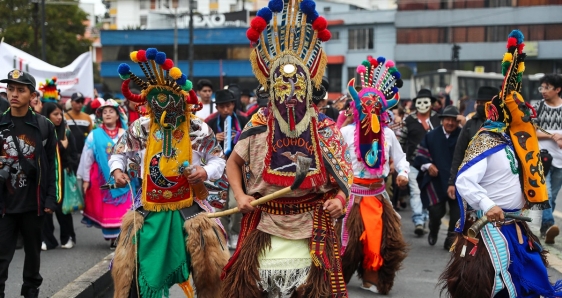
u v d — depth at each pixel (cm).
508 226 486
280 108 435
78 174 876
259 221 451
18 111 571
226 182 548
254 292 441
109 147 861
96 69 5925
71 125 1062
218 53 5541
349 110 694
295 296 454
